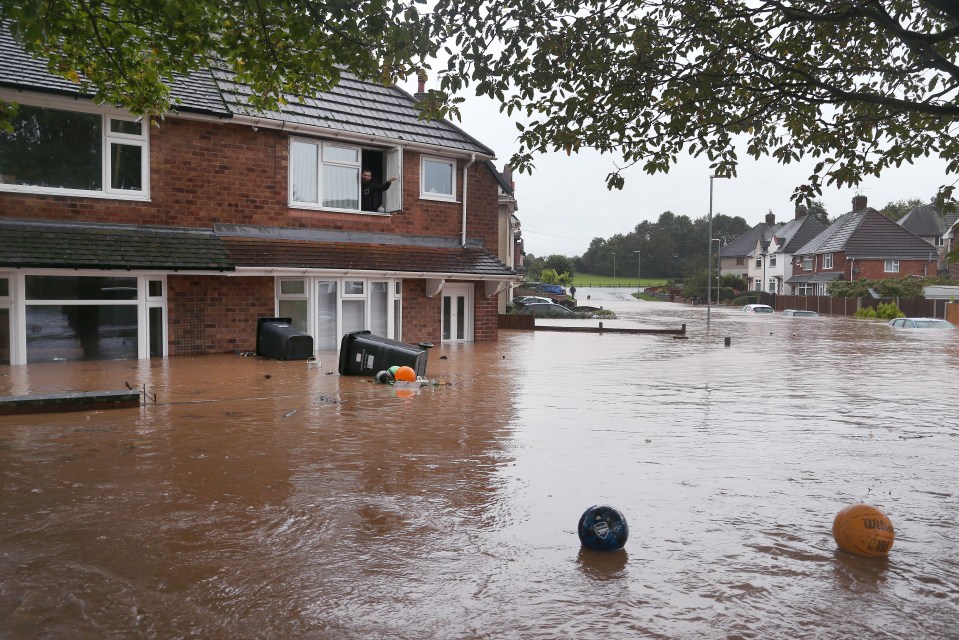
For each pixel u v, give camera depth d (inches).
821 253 2780.5
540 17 251.4
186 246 653.9
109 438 335.9
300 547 202.7
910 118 265.1
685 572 187.5
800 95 233.6
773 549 204.2
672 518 230.2
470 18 249.1
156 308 661.9
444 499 248.1
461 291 906.1
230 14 315.3
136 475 272.8
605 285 5275.6
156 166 658.2
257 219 718.5
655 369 674.2
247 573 184.7
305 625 157.8
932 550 204.7
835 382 589.3
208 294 686.5
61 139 612.7
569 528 220.2
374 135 779.4
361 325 777.6
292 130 730.2
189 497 246.7
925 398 498.6
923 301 1920.5
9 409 387.5
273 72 342.0
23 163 596.7
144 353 652.7
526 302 1863.9
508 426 378.6
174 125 666.8
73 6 324.8
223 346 697.0
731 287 3316.9
